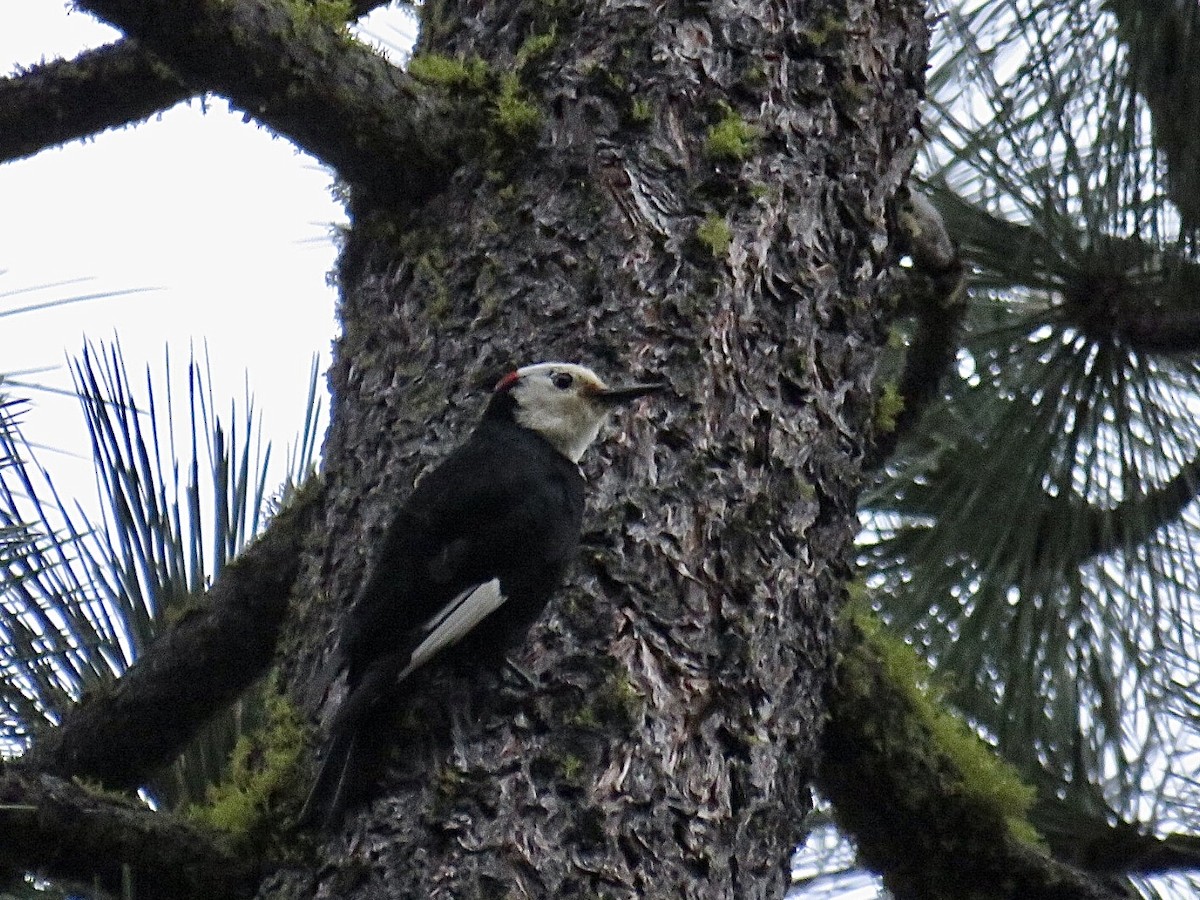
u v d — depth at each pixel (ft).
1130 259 35.19
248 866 26.32
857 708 30.66
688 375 28.37
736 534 27.78
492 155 29.81
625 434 28.07
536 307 28.96
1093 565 35.09
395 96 29.45
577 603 27.04
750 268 29.09
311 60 28.78
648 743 26.18
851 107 30.58
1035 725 34.35
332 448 29.76
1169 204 35.50
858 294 30.07
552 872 25.25
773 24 30.50
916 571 34.91
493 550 27.07
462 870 25.18
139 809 26.55
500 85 30.14
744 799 26.58
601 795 25.73
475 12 31.45
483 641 26.84
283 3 28.76
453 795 25.72
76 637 29.50
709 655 27.02
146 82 31.58
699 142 29.71
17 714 29.37
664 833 25.81
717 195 29.37
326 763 25.68
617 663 26.61
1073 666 34.63
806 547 28.37
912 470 35.40
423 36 32.45
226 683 30.27
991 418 35.37
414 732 26.50
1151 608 34.60
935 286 34.27
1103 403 35.14
